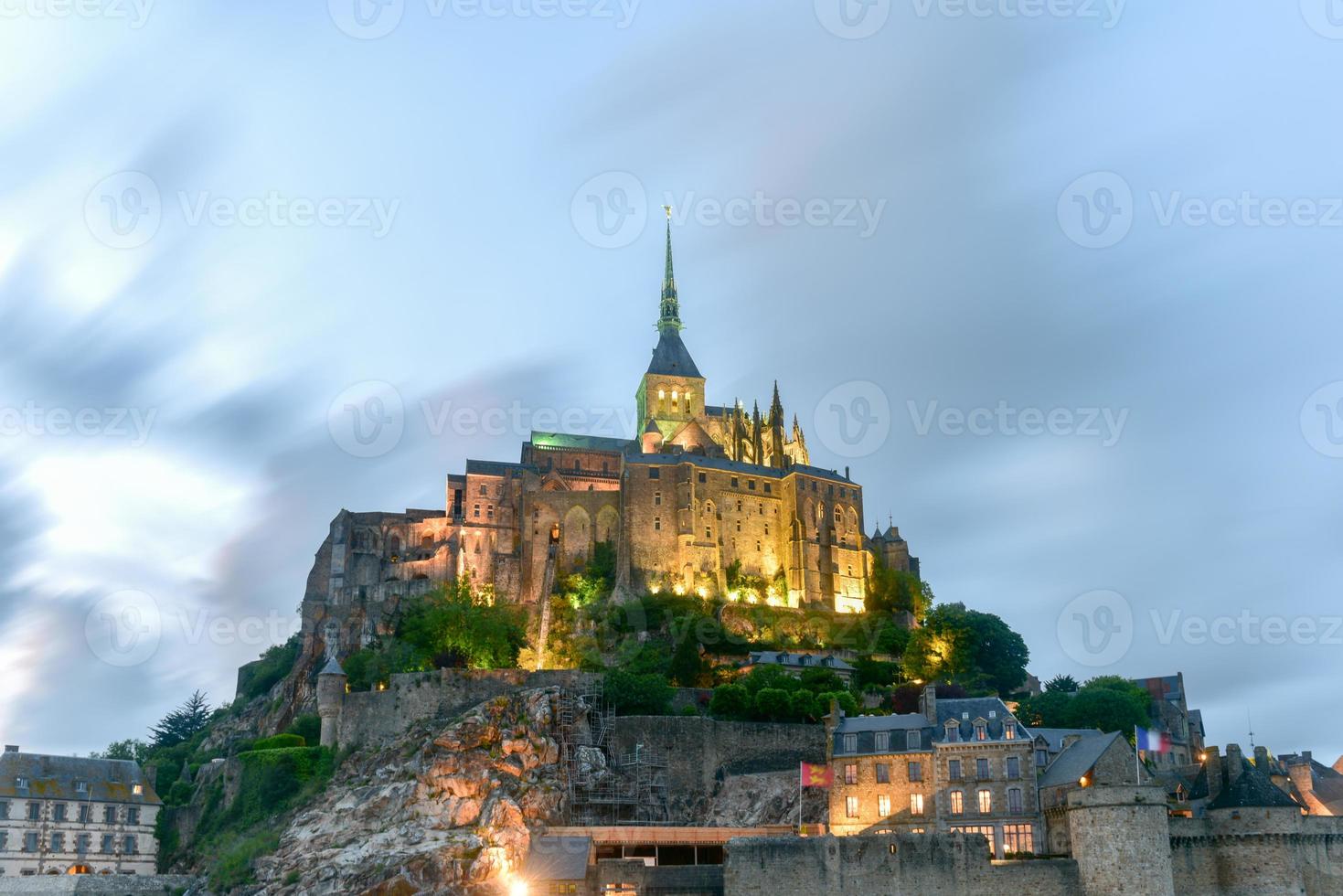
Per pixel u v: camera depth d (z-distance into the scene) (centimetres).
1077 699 14975
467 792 13488
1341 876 10588
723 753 14338
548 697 14588
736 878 10756
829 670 17338
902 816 11988
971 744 11881
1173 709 16225
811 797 13188
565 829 12675
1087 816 10381
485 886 12081
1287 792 13788
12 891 13012
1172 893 10150
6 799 14375
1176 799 12262
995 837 11544
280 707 19700
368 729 15375
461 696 15288
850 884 10594
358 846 13175
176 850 15150
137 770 15588
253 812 14912
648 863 12256
